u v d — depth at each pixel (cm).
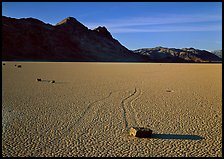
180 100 1262
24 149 668
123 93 1464
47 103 1177
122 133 781
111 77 2442
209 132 789
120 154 638
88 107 1101
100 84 1869
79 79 2217
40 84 1833
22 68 3744
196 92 1515
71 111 1032
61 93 1447
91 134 773
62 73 2897
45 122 888
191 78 2391
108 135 764
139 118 938
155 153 643
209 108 1090
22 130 806
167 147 679
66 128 826
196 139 734
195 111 1038
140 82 2022
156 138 741
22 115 972
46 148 674
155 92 1509
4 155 633
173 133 780
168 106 1128
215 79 2300
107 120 912
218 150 661
